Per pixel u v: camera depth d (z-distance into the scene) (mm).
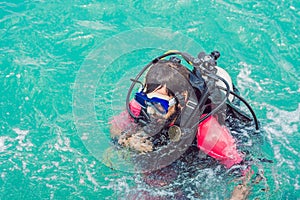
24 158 3590
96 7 5000
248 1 5105
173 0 5039
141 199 3113
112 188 3291
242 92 4168
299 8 5078
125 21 4855
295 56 4594
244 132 3227
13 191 3398
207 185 3039
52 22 4824
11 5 5070
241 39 4695
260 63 4469
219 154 2973
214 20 4848
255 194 3143
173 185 3039
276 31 4781
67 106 3998
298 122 3930
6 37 4645
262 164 3277
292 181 3459
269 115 3975
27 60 4391
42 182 3436
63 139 3721
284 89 4238
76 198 3324
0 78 4219
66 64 4371
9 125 3846
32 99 4062
